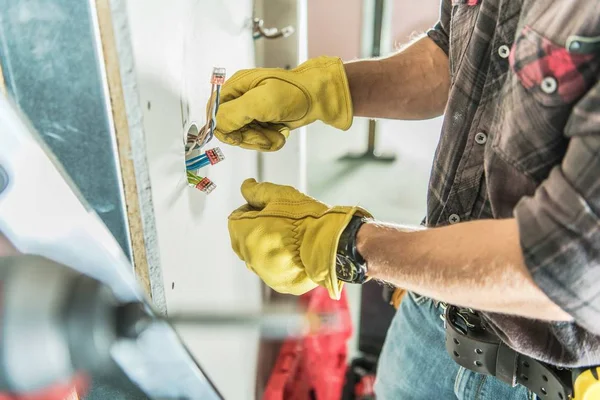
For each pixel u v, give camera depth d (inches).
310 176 101.5
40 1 18.0
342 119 34.3
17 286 12.9
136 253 22.5
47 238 14.8
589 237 17.6
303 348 60.2
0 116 13.6
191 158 29.2
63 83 19.4
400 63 35.1
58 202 14.9
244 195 30.6
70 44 18.7
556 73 20.8
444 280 21.0
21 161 14.1
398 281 23.0
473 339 30.3
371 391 66.4
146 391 17.1
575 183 18.0
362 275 24.3
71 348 13.3
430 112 36.6
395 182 100.3
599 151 17.6
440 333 36.6
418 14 98.4
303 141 54.4
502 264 19.6
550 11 21.7
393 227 24.7
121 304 14.6
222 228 37.1
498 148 24.3
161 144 23.0
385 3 97.3
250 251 27.0
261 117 31.0
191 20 27.1
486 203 27.1
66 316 13.0
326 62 33.9
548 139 21.8
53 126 20.2
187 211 28.3
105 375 17.1
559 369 27.3
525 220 19.0
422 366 38.5
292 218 27.2
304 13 48.3
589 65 20.0
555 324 25.0
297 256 26.5
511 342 26.7
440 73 35.2
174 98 24.5
